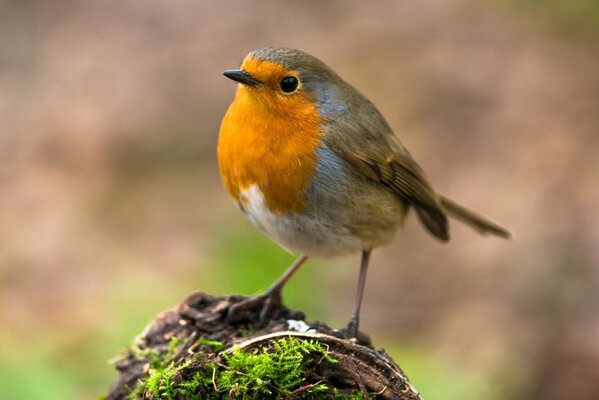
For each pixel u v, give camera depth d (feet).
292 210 22.15
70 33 50.75
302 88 21.81
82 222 40.75
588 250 38.11
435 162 43.29
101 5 52.19
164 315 20.27
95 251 39.17
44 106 46.75
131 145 44.78
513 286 37.37
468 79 47.44
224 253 36.52
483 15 51.80
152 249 38.99
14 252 38.99
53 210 41.29
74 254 38.96
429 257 39.63
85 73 48.42
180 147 44.83
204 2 52.16
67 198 42.01
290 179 21.75
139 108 46.57
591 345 33.99
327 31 51.06
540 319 35.76
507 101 46.19
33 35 50.62
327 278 37.45
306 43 50.16
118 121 45.83
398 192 24.59
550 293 36.70
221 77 48.11
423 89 47.06
